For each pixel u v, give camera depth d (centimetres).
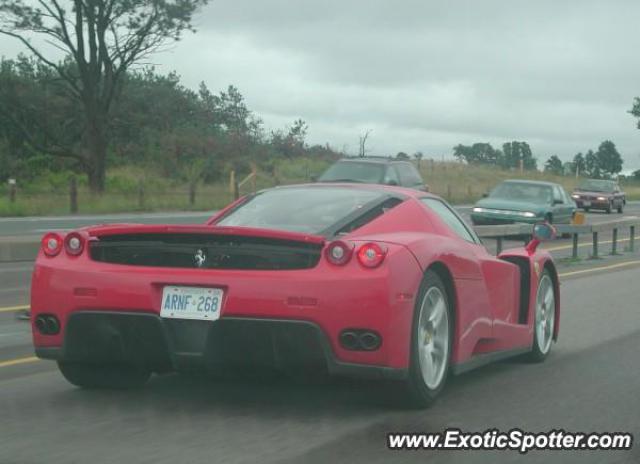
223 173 7188
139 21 5491
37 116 6481
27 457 673
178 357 766
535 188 3731
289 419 789
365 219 840
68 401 854
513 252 1077
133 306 767
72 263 799
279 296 738
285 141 8081
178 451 690
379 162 3297
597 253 2788
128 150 7144
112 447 700
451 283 851
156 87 7444
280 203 891
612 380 994
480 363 937
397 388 792
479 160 13062
